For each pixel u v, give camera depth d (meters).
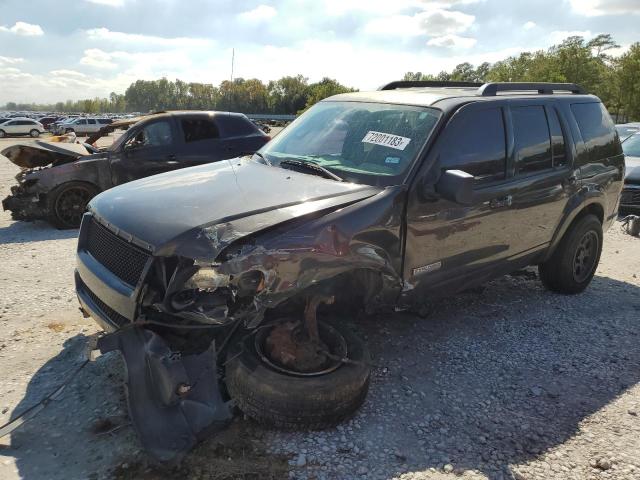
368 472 2.80
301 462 2.83
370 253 3.28
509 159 4.31
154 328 2.90
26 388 3.46
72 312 4.70
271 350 3.10
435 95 4.27
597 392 3.71
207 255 2.71
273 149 4.45
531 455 3.01
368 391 3.56
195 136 9.23
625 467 2.93
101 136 9.47
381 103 4.29
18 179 8.26
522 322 4.83
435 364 3.99
